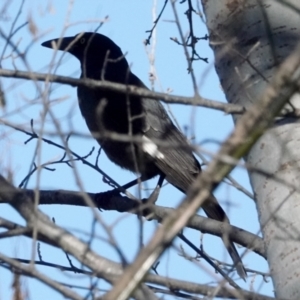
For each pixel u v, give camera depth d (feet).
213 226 34.60
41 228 23.58
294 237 29.25
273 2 33.78
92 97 46.11
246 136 19.54
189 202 18.98
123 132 45.93
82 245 23.25
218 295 24.47
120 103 46.03
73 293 21.94
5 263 25.05
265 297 24.99
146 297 21.89
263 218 30.73
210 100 27.66
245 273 29.99
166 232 18.74
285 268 29.32
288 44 32.96
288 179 30.14
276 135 30.40
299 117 27.96
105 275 22.89
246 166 21.01
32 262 22.40
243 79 32.76
